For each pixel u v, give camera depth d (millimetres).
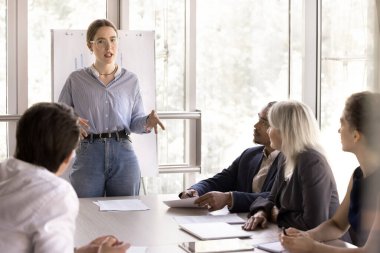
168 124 5441
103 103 4258
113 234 2631
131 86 4391
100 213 3123
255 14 5551
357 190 2416
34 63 5125
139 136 5023
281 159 3283
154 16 5379
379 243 1043
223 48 5508
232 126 5570
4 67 5074
